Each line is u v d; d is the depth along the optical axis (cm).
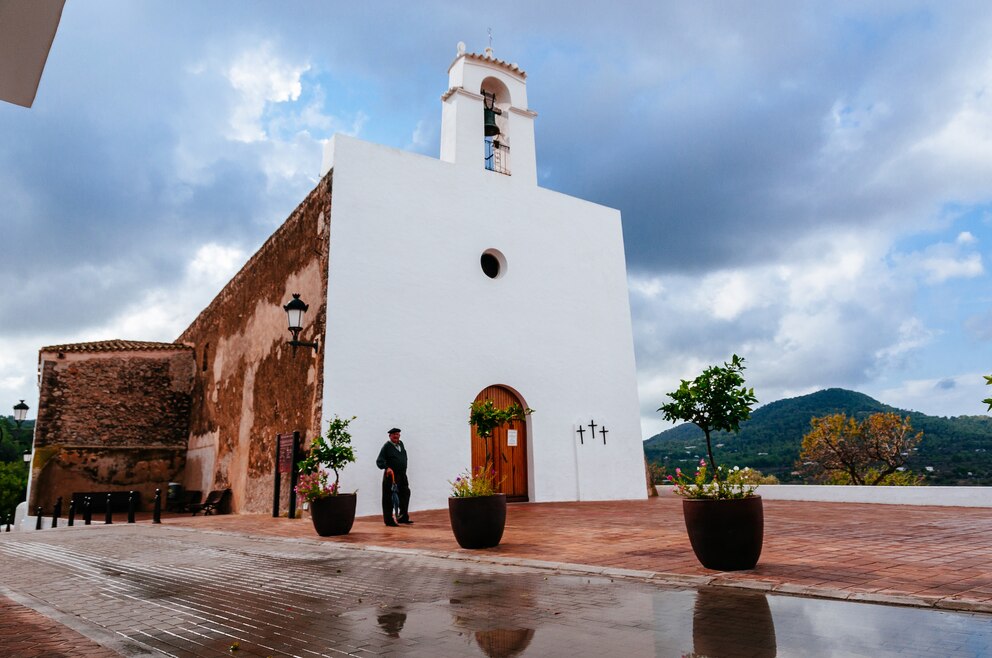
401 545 734
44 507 1781
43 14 280
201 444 1900
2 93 334
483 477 731
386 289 1247
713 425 565
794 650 298
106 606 453
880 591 403
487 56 1544
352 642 341
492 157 1599
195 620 402
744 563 497
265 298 1523
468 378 1312
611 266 1631
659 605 402
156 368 2055
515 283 1438
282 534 902
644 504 1270
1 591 523
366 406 1173
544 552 635
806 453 3089
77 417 1892
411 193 1325
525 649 316
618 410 1534
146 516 1595
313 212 1301
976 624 331
